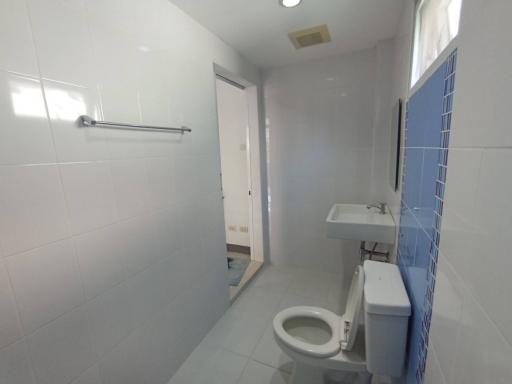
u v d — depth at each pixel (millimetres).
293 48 2061
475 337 442
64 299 930
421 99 985
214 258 1883
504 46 377
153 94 1284
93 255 1025
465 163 511
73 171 941
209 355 1658
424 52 1122
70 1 916
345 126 2336
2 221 764
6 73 760
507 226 356
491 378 384
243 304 2180
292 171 2609
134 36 1174
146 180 1261
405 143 1356
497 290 376
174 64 1419
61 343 927
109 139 1069
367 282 1131
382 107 2115
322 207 2564
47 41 854
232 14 1537
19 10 784
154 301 1348
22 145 799
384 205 2094
